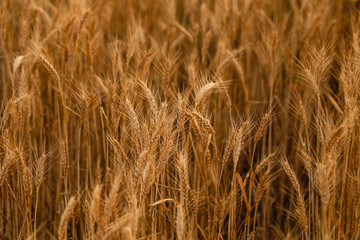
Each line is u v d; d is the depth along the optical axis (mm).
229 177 4680
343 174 3658
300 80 5309
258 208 4898
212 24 5738
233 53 4988
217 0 6531
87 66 5137
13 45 5711
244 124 3334
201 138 3430
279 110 5352
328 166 3125
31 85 4676
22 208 3932
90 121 4922
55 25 5102
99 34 5527
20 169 3449
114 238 2877
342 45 5145
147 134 3164
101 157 4805
